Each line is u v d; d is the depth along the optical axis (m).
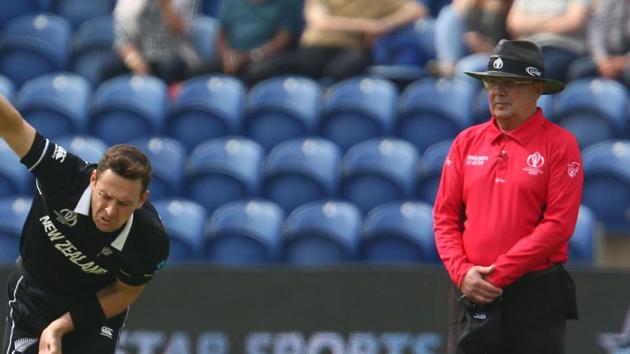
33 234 21.00
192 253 34.66
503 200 21.36
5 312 29.19
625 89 38.50
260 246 34.59
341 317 28.64
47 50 43.88
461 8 40.38
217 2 46.03
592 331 27.89
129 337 28.94
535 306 21.44
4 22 46.47
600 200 35.44
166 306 29.00
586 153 35.75
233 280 28.97
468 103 38.22
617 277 27.92
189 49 42.47
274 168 36.78
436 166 36.06
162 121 39.59
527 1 39.72
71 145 37.09
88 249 20.73
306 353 28.67
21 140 19.97
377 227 34.38
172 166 37.22
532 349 21.48
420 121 38.34
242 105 39.47
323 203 35.38
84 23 46.69
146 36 41.69
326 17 40.97
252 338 28.75
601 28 38.78
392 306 28.56
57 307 21.69
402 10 41.34
